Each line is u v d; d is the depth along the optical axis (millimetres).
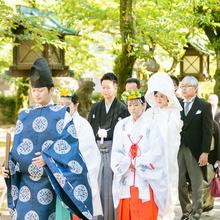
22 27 8742
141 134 5727
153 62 10516
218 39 12461
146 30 9562
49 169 4242
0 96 24734
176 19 9680
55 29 8938
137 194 5648
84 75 17156
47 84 4465
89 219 4316
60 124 4375
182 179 7023
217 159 7430
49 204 4383
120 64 9312
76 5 10711
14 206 4500
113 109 6500
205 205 7621
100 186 6285
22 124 4445
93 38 13453
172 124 6289
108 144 6406
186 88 7098
